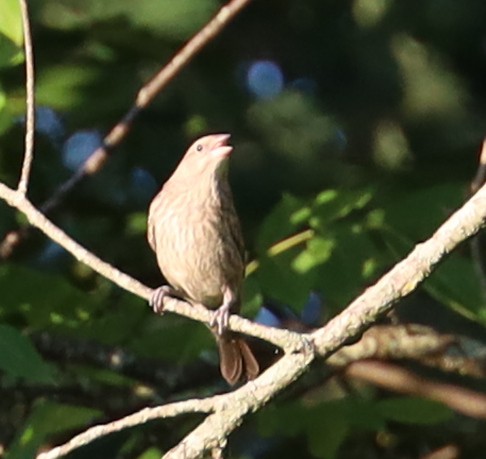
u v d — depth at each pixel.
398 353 12.09
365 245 11.07
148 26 14.36
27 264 13.67
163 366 11.82
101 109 14.12
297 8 18.48
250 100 17.22
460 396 12.12
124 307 11.71
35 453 11.46
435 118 18.25
